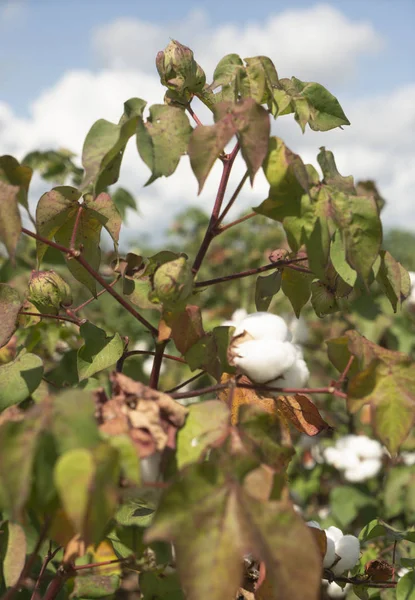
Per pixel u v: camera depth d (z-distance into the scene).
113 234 1.05
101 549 1.01
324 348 2.22
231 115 0.93
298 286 1.08
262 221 3.25
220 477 0.83
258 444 0.91
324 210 0.94
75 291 2.04
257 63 1.00
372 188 1.17
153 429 0.87
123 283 1.04
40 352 1.57
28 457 0.81
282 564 0.82
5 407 0.99
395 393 0.91
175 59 1.02
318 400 2.27
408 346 1.98
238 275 1.01
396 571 1.25
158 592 1.02
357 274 0.97
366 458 2.08
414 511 1.82
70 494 0.79
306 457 2.33
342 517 1.95
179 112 0.94
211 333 0.97
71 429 0.82
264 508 0.83
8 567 0.95
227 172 1.01
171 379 2.18
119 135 0.92
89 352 1.05
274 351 0.95
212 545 0.82
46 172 2.24
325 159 0.97
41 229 1.05
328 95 1.04
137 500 1.04
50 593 0.98
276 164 0.94
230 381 0.95
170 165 0.93
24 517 0.84
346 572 1.10
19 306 1.03
